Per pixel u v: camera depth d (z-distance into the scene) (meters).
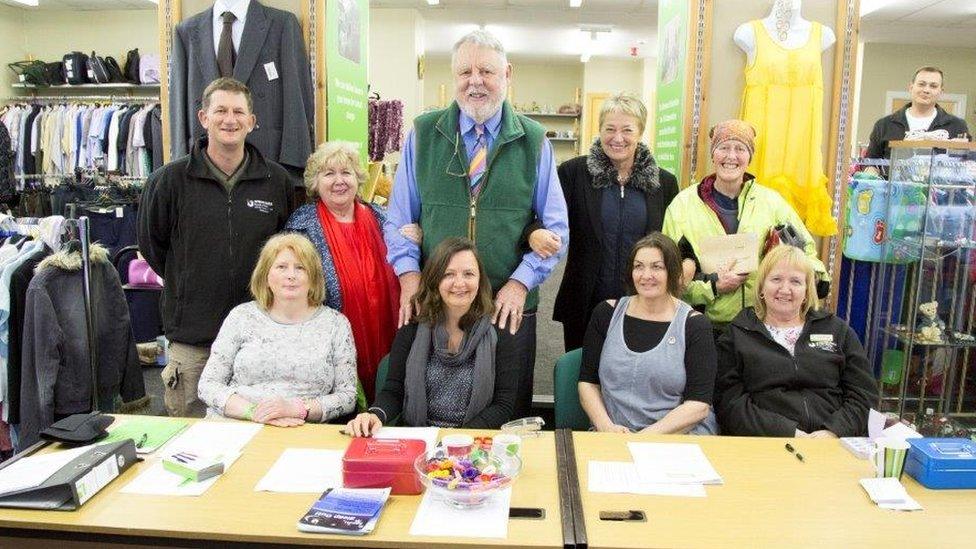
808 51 2.97
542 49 10.68
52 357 2.78
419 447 1.70
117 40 8.06
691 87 3.16
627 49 10.54
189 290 2.51
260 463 1.76
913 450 1.73
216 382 2.21
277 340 2.24
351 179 2.58
